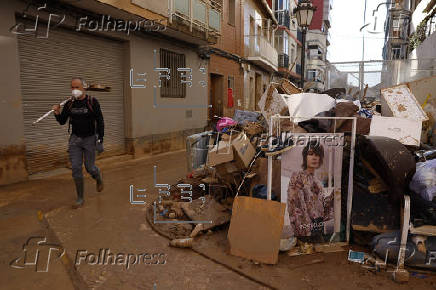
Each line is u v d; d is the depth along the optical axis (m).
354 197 3.19
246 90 17.16
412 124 3.56
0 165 5.21
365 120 3.71
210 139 5.11
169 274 2.70
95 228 3.64
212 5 11.02
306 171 3.08
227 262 2.88
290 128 3.77
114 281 2.56
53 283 2.46
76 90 3.97
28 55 5.82
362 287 2.49
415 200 2.77
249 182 3.84
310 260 2.93
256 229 2.96
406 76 12.49
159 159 8.41
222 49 13.66
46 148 6.27
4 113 5.23
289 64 25.11
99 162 7.42
